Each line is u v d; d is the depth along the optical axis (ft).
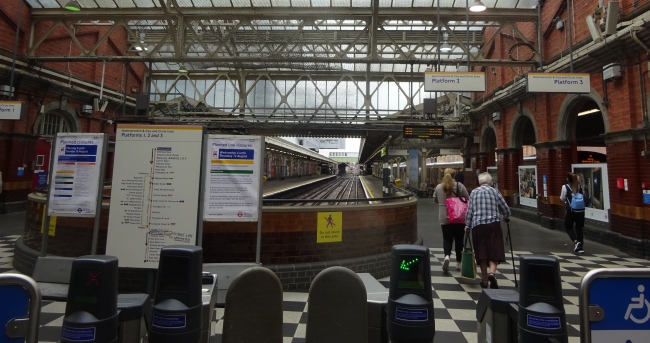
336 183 105.09
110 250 11.23
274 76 63.67
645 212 23.08
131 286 14.12
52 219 15.99
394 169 132.46
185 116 56.70
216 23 47.96
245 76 59.16
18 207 41.55
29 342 5.20
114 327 5.73
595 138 29.84
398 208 19.03
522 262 6.22
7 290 5.23
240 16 34.47
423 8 34.24
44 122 46.16
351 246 16.49
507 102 43.88
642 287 5.68
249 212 12.07
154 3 41.27
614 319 5.60
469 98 59.72
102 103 50.21
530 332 5.84
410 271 6.65
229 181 12.07
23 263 16.75
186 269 6.39
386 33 34.86
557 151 33.86
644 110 23.20
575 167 30.50
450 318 12.43
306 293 14.57
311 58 34.40
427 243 26.40
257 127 51.44
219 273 11.90
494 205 14.90
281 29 51.67
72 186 12.51
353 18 34.86
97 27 54.08
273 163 88.22
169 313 6.10
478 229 14.83
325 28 51.85
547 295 5.97
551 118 35.01
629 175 24.03
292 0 38.81
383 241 17.88
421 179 75.10
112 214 11.38
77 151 12.60
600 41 24.77
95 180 12.40
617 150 25.31
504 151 45.62
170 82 73.46
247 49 53.31
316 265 15.15
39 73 43.34
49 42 46.16
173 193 11.42
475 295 14.85
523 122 43.24
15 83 40.57
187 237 11.23
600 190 27.76
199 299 6.51
